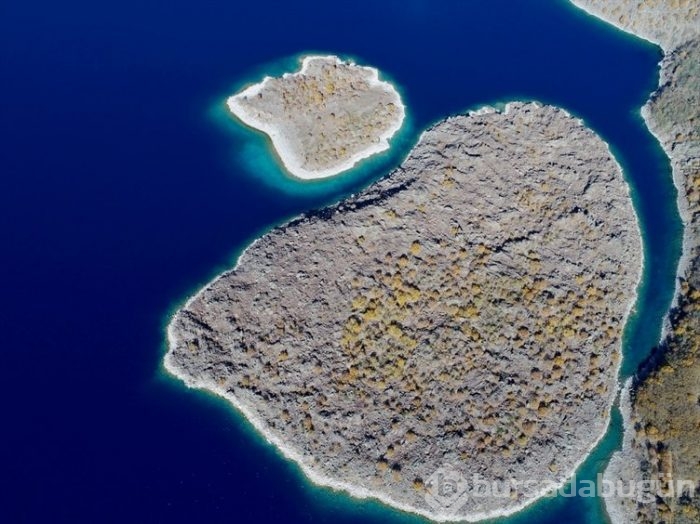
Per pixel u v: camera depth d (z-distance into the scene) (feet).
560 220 200.13
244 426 172.35
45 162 215.10
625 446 170.30
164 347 182.19
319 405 170.81
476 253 191.93
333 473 165.27
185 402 175.22
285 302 183.42
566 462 168.66
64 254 197.98
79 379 177.99
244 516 161.27
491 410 171.22
